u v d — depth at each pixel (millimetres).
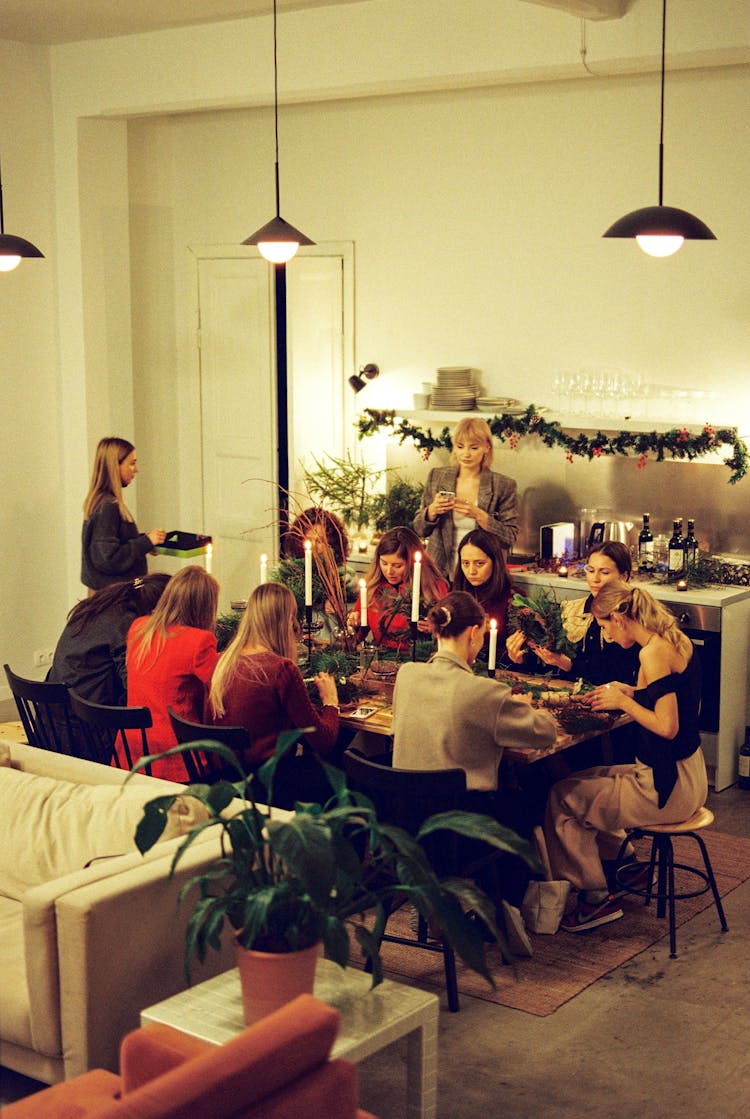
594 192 7027
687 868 4754
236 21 7004
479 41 6250
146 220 8547
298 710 4633
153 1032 2850
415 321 7816
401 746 4359
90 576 7168
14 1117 2689
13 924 3807
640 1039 3973
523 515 7480
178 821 3781
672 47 5746
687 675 4598
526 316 7375
